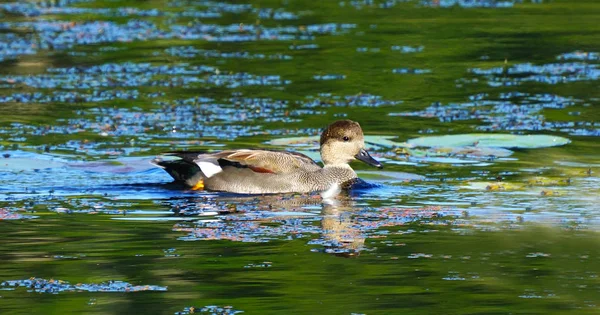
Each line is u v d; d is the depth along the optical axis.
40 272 11.52
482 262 11.88
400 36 29.88
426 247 12.54
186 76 24.95
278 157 16.53
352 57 27.03
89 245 12.63
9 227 13.45
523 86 23.77
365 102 22.28
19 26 31.69
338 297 10.66
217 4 36.38
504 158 17.81
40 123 20.28
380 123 20.38
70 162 17.33
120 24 32.12
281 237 13.06
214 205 15.10
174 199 15.44
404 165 17.48
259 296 10.69
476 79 24.56
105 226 13.58
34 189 15.70
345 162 16.78
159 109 21.59
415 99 22.55
